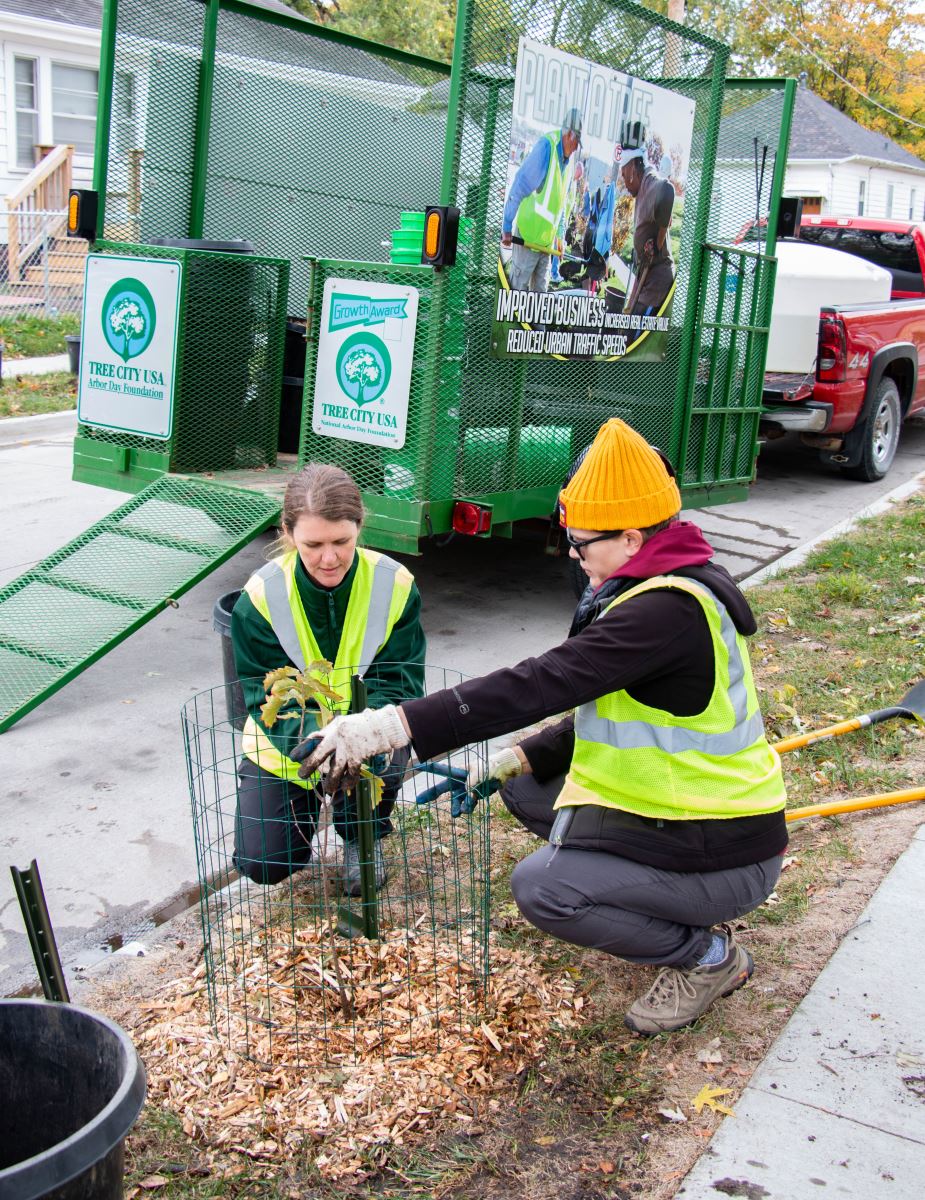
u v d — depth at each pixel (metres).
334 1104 2.40
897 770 4.14
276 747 3.03
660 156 5.82
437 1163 2.28
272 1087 2.44
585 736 2.55
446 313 4.80
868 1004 2.82
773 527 8.41
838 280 9.12
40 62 17.78
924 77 39.19
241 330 5.86
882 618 6.04
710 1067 2.60
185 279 5.43
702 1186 2.24
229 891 3.44
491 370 5.17
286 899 3.32
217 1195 2.19
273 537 7.90
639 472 2.45
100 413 5.84
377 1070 2.50
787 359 9.19
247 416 6.02
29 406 11.75
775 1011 2.80
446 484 5.10
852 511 9.01
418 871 3.39
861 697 4.88
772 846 2.59
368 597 3.13
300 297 7.33
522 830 3.70
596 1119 2.43
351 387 5.11
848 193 30.70
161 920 3.35
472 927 3.07
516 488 5.51
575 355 5.59
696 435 6.80
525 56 4.80
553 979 2.88
